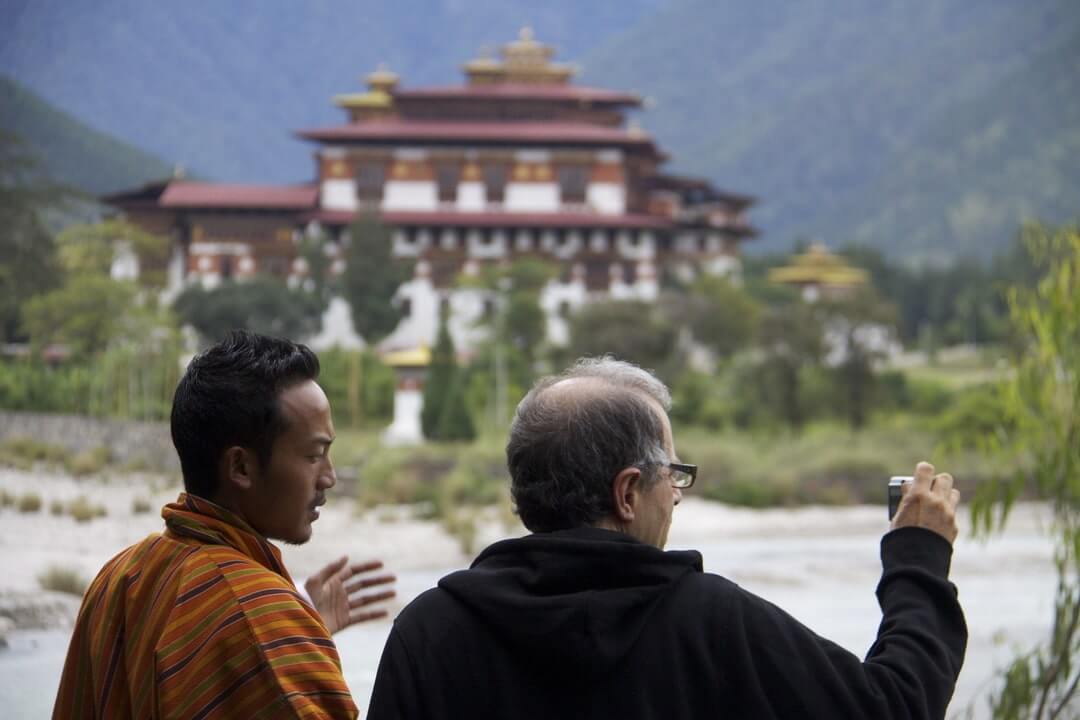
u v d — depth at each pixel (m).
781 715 2.69
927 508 3.10
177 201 86.88
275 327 79.81
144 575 2.98
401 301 90.06
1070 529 6.40
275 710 2.78
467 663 2.73
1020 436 6.56
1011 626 17.25
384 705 2.73
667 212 97.75
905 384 70.69
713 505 41.47
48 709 9.37
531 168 91.19
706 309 79.88
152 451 28.98
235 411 3.02
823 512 41.59
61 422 31.34
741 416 59.25
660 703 2.67
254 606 2.87
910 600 2.94
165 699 2.81
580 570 2.73
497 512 34.16
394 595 3.75
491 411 60.78
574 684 2.68
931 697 2.77
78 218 52.19
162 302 76.81
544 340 71.50
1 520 20.53
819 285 116.62
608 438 2.88
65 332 42.84
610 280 91.00
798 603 20.42
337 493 39.62
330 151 90.56
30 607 12.67
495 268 83.44
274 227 88.50
